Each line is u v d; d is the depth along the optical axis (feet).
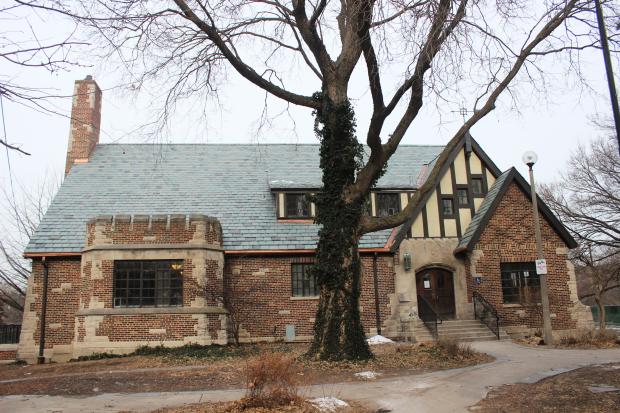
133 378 41.78
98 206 76.02
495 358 48.34
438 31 38.50
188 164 87.35
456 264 74.90
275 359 29.99
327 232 46.85
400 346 55.31
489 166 78.95
